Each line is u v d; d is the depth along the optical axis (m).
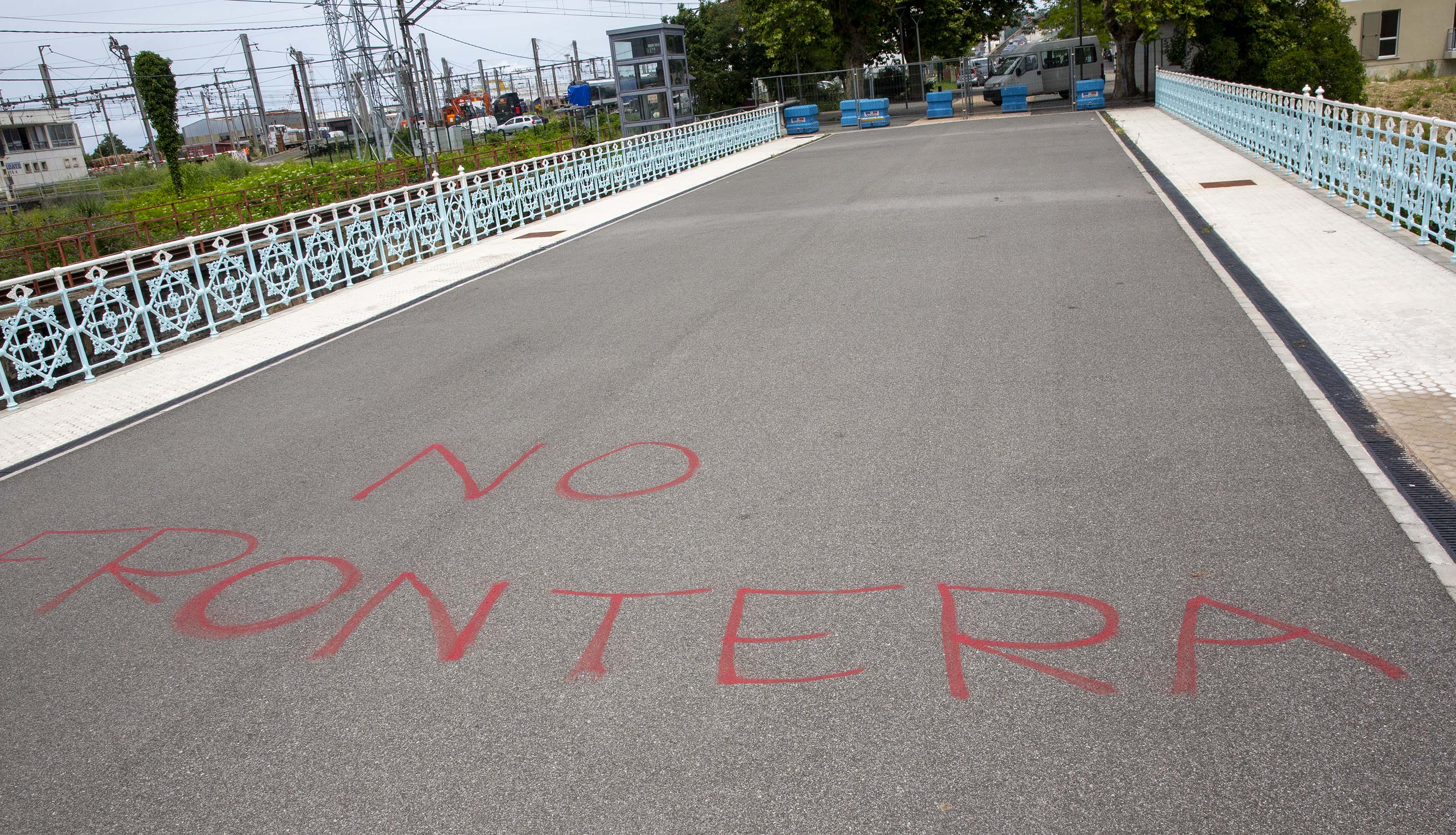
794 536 4.31
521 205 16.55
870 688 3.21
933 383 6.21
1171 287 8.02
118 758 3.26
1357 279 7.74
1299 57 32.41
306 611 4.10
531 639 3.71
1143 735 2.87
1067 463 4.78
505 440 5.95
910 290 8.83
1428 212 8.71
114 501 5.64
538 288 10.84
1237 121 17.88
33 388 8.34
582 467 5.38
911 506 4.49
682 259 11.66
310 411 7.02
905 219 12.95
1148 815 2.57
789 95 46.59
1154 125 24.20
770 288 9.53
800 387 6.39
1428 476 4.30
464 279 11.86
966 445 5.13
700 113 52.06
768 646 3.50
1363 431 4.84
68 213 34.59
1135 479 4.53
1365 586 3.50
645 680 3.38
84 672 3.83
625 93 35.78
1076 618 3.48
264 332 10.05
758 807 2.73
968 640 3.42
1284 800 2.57
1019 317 7.57
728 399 6.32
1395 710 2.87
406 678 3.54
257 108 80.38
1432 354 5.85
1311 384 5.54
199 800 3.01
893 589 3.79
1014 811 2.63
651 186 21.11
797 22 40.66
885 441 5.31
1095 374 6.07
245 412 7.19
